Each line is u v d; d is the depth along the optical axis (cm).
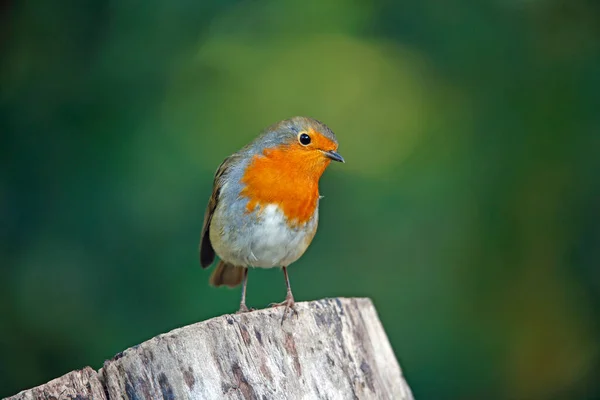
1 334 1024
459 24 1255
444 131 1293
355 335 688
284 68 1349
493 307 1228
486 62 1267
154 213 1054
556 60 1238
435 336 1189
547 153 1226
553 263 1231
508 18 1257
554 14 1253
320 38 1352
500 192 1232
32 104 1065
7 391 1027
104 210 1039
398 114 1352
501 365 1208
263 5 1291
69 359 1027
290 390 614
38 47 1093
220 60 1267
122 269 1038
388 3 1291
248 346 604
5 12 1079
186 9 1105
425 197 1245
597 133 1203
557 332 1247
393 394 710
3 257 1027
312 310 662
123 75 1091
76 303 1030
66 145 1053
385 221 1239
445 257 1229
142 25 1102
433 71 1299
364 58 1349
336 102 1359
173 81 1136
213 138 1177
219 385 579
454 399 1166
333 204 1255
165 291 1044
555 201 1227
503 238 1229
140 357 571
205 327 588
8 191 1031
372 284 1210
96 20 1091
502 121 1254
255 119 1266
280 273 1105
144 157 1070
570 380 1259
